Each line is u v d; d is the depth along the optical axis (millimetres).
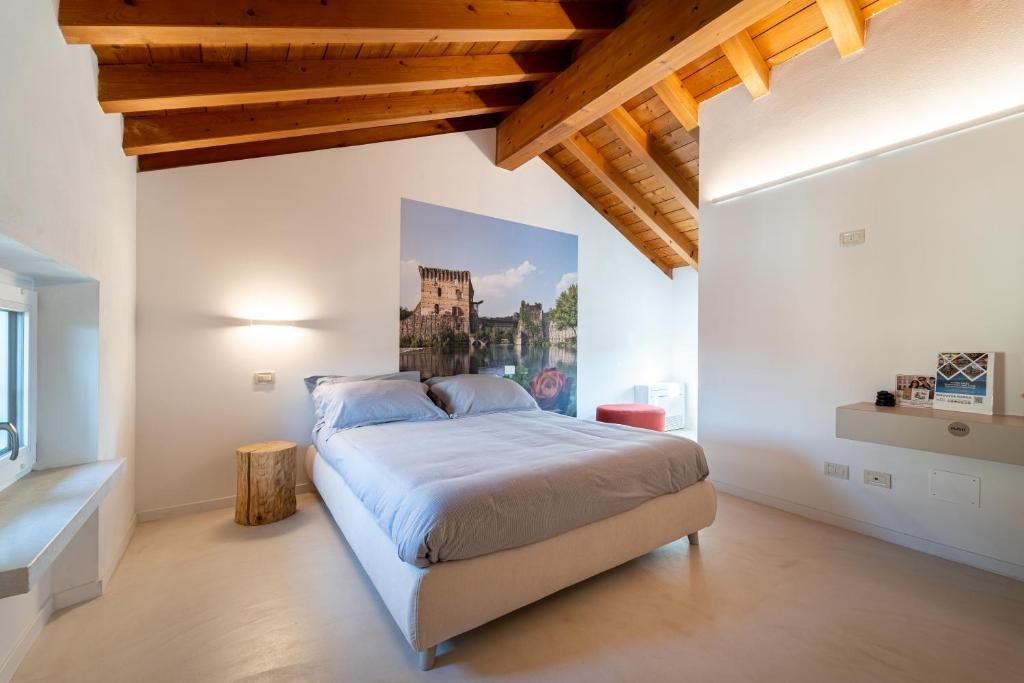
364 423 2850
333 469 2635
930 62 2381
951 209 2324
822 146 2803
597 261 5055
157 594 1915
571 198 4824
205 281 2891
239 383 3002
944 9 2334
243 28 1799
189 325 2844
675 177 4199
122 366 2367
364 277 3451
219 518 2764
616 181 4520
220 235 2941
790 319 2971
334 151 3346
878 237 2580
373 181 3504
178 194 2818
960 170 2295
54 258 1492
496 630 1710
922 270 2420
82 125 1769
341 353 3357
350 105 3010
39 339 1872
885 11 2533
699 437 3523
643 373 5496
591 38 2932
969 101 2264
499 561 1640
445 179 3869
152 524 2658
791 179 2939
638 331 5441
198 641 1619
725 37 2334
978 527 2229
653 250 5543
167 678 1440
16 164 1250
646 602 1896
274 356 3117
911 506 2445
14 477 1679
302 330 3211
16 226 1249
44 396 1880
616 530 2006
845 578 2102
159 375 2754
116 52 1960
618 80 2748
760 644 1632
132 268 2588
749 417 3191
